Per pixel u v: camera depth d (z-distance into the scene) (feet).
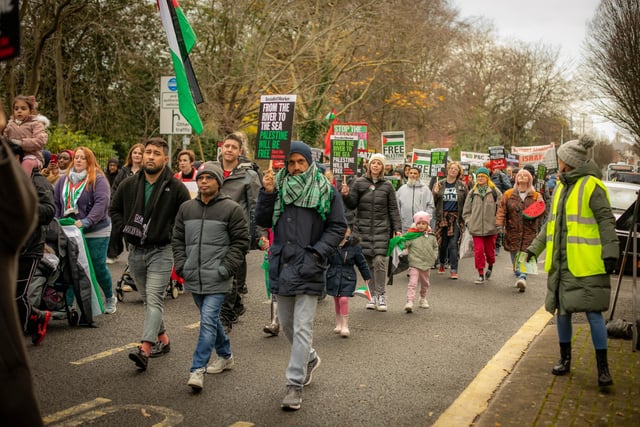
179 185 20.98
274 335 25.13
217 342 20.10
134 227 20.48
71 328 25.18
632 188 54.24
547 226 20.24
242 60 87.25
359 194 30.25
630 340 24.34
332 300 32.91
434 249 30.68
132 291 33.14
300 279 17.37
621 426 15.79
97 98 82.79
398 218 30.04
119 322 26.35
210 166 22.38
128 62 80.69
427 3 107.14
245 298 32.32
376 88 131.54
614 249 18.62
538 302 33.35
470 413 17.04
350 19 96.27
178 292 32.91
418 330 26.58
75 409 16.84
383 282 30.37
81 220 26.25
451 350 23.53
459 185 41.81
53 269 24.32
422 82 132.57
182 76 29.91
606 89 80.64
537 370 20.34
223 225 18.97
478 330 26.73
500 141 200.75
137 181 20.97
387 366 21.40
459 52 189.57
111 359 21.30
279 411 17.07
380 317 28.99
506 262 49.37
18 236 7.72
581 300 18.99
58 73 77.61
